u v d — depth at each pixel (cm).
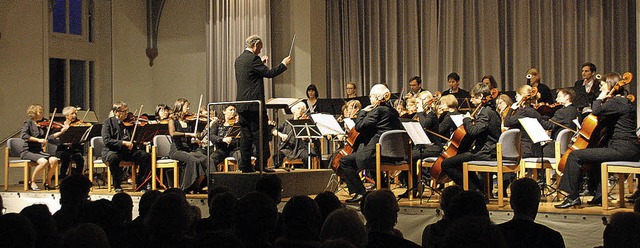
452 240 220
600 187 654
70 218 471
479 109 721
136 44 1318
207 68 1265
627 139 614
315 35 1203
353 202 717
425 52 1151
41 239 343
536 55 1077
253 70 693
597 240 585
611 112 611
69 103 1255
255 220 324
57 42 1235
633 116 621
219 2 1243
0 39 1102
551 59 1063
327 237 298
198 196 779
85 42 1278
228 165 949
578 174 619
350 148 764
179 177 898
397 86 1171
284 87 1200
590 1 1039
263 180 466
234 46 1223
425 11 1152
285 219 345
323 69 1214
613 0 1026
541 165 677
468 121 686
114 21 1283
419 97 855
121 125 901
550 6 1065
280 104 725
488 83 924
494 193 790
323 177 769
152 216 335
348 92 1055
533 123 652
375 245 338
